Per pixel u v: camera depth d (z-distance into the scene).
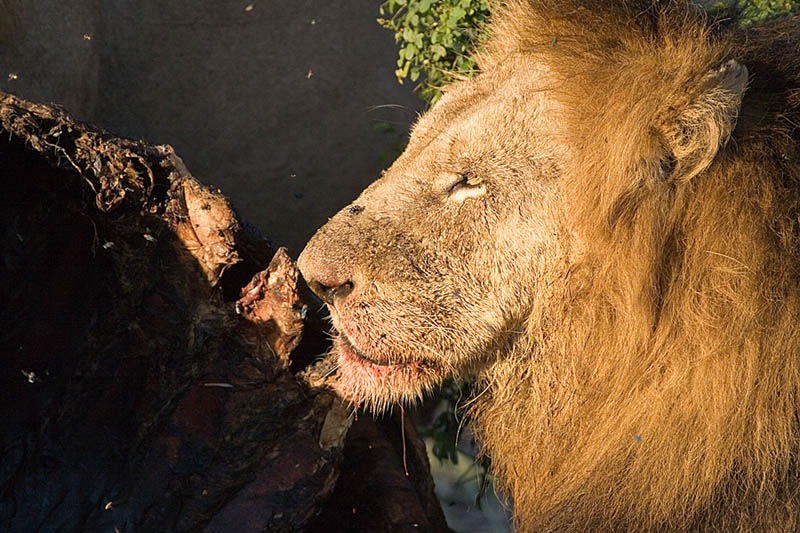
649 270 6.83
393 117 12.68
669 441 6.87
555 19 7.60
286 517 6.84
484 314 7.32
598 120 6.92
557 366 7.45
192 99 11.90
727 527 6.85
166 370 6.99
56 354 7.04
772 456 6.67
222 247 7.00
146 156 6.97
